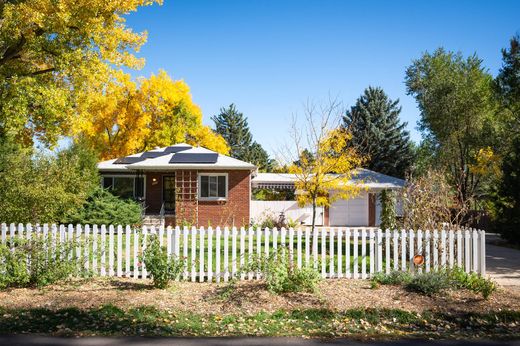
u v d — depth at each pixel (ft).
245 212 85.81
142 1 68.74
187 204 85.30
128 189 92.58
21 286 31.30
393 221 52.31
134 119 135.44
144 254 31.91
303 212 104.99
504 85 94.99
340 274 35.19
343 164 58.90
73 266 32.73
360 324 24.06
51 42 64.28
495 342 21.16
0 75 63.52
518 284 34.55
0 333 21.74
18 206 45.60
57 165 52.70
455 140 126.82
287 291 29.19
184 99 148.87
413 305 26.96
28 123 72.84
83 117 70.49
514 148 72.38
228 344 20.54
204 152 92.73
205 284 32.68
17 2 64.95
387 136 165.17
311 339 21.42
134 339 21.11
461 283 30.96
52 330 22.33
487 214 95.50
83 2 62.03
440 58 130.62
